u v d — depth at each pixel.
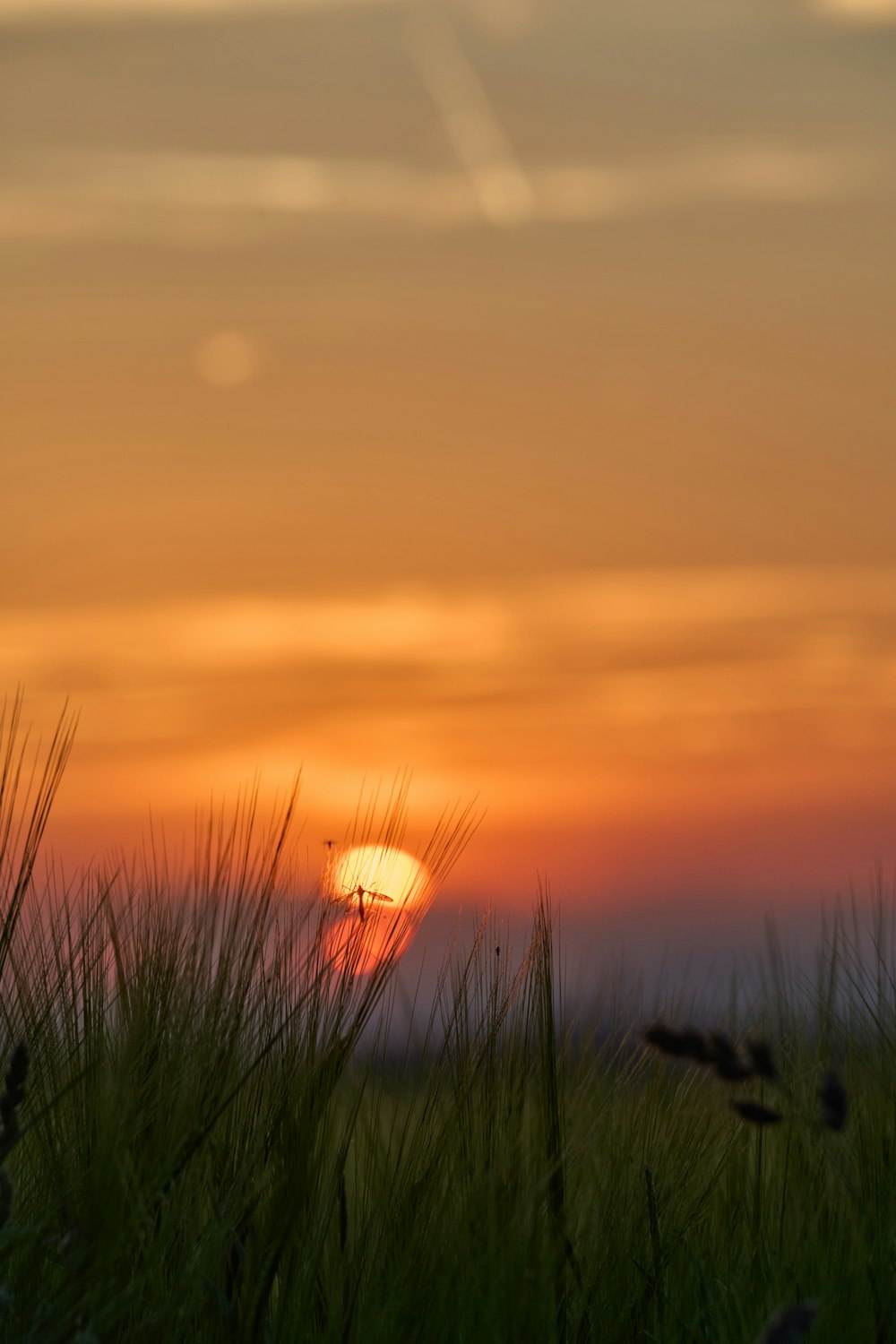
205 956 4.45
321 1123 4.59
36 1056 4.44
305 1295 4.52
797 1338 3.02
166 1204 4.43
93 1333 3.99
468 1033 4.77
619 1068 5.16
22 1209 4.37
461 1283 4.52
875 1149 4.99
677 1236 4.96
